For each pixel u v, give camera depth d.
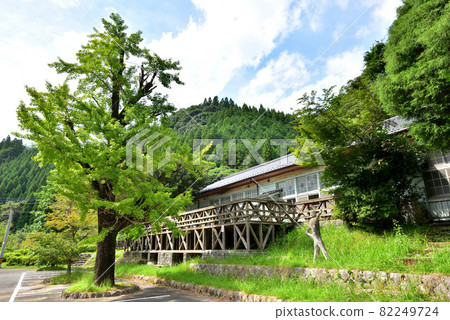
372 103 8.89
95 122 7.85
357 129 8.80
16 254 25.78
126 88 9.62
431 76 5.21
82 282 8.26
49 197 23.11
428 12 5.35
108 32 9.41
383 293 4.55
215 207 11.02
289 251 7.91
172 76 10.40
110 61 9.14
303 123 9.16
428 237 6.96
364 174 8.26
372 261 5.69
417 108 5.74
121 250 22.42
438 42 4.88
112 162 7.46
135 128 8.05
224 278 7.65
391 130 9.90
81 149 7.57
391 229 7.84
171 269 11.00
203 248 11.12
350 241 7.59
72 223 14.94
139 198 8.38
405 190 8.04
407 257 5.62
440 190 8.70
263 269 7.01
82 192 7.49
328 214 9.73
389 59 5.93
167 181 20.06
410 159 7.99
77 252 13.01
